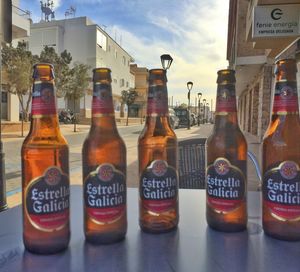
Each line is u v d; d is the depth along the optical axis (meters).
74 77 19.39
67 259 0.77
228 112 0.89
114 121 0.85
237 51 9.44
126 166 0.87
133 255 0.79
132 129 19.44
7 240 0.89
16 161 7.23
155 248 0.82
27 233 0.78
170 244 0.84
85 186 0.83
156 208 0.89
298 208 0.82
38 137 0.78
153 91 0.91
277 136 0.84
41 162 0.77
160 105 0.91
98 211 0.82
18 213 1.14
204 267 0.73
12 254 0.79
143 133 0.92
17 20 15.90
